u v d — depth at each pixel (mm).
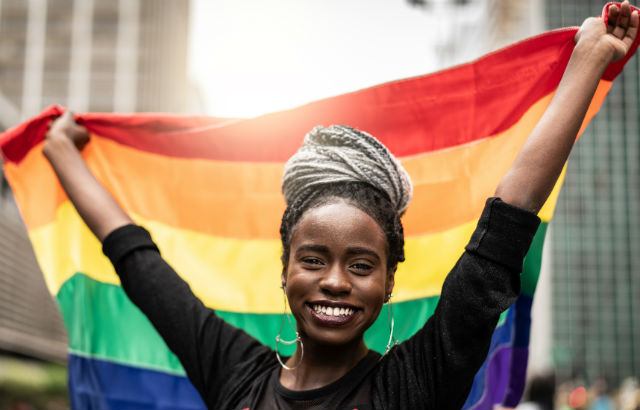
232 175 2902
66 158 2564
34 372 34469
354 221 1816
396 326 2639
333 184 1881
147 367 2768
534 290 2443
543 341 62750
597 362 62406
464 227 2561
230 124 2834
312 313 1823
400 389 1785
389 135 2678
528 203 1843
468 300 1751
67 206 2904
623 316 63281
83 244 2865
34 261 43250
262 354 2031
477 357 1763
